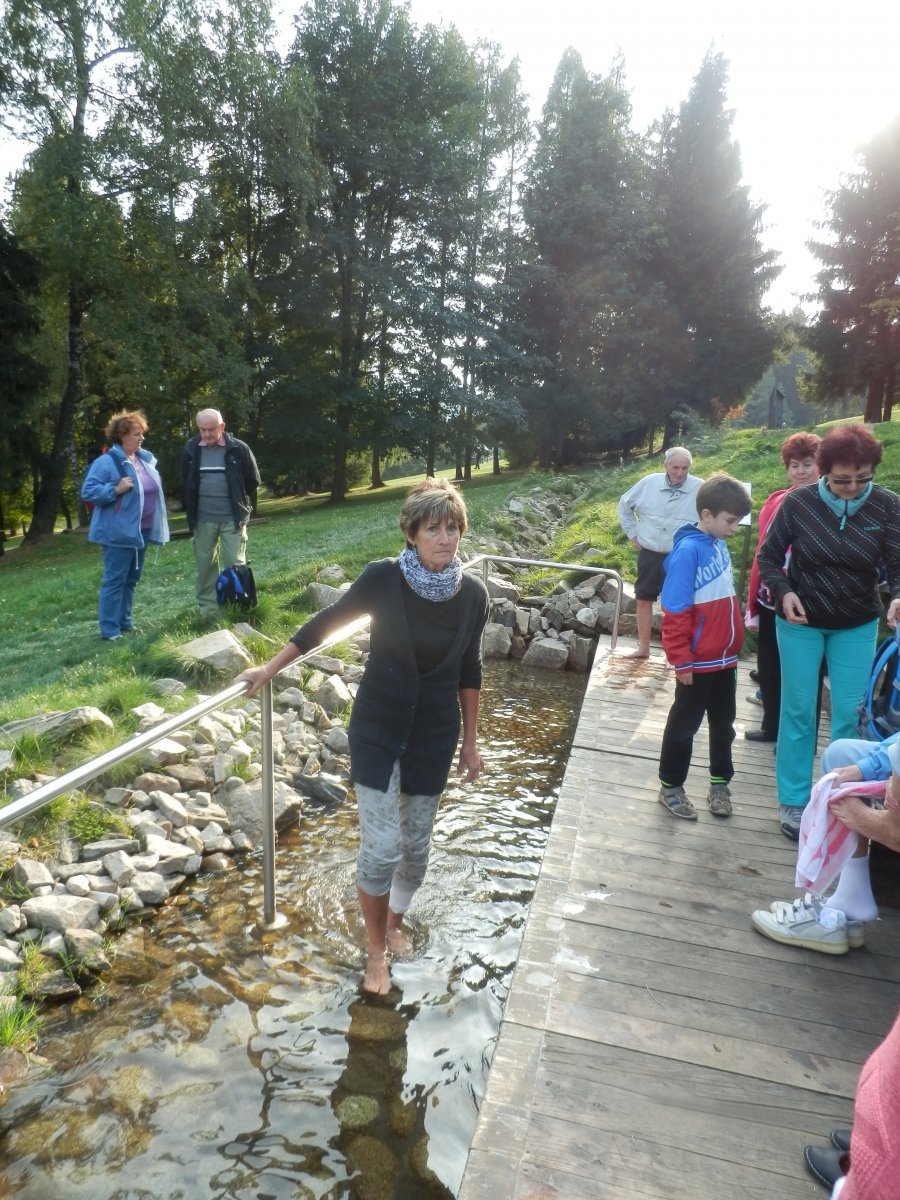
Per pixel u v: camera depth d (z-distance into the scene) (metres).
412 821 3.08
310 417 27.91
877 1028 2.54
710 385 35.53
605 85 34.44
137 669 6.54
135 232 20.31
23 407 21.12
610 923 3.07
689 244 35.84
